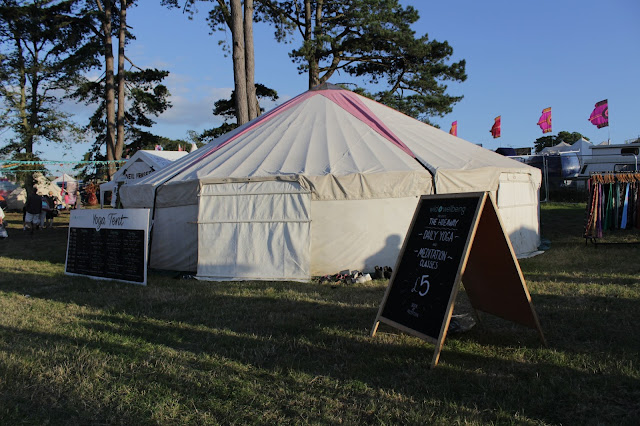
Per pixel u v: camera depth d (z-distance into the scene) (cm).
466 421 262
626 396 291
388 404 285
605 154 2120
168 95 2955
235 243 711
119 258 708
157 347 396
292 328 441
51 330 448
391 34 1978
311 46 1939
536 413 274
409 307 383
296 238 696
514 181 862
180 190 764
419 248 399
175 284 676
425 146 827
